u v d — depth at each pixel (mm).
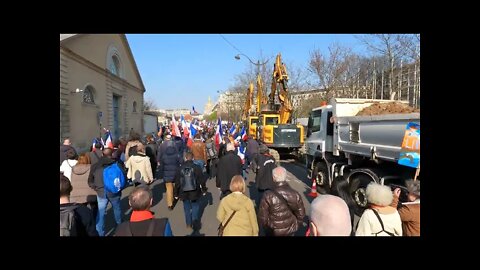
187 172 5160
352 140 6164
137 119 34000
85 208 2924
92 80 19859
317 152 8109
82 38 18344
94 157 6789
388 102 6816
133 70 32031
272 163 5594
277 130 14492
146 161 6461
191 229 5258
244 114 28328
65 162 5293
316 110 8484
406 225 3025
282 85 15727
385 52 19781
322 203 2520
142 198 2551
